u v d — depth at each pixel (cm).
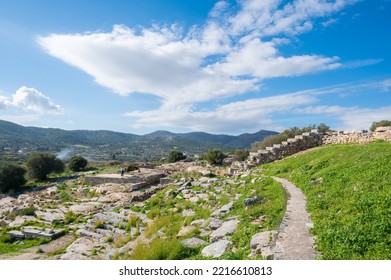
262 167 3509
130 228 2331
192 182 3331
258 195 2055
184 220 2119
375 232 1061
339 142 3622
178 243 1509
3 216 3284
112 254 1802
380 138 3072
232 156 6988
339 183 1775
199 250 1474
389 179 1501
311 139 3872
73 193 4269
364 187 1515
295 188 2114
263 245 1210
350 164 2100
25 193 4972
